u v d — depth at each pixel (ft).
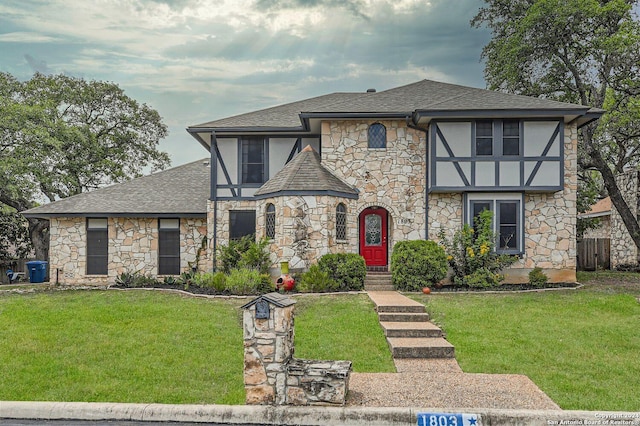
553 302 41.91
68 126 82.33
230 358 28.35
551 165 51.93
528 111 50.31
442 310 38.37
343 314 37.11
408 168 55.11
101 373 26.05
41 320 36.19
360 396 22.27
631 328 33.99
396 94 61.82
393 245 54.49
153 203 61.67
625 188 75.77
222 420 20.57
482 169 52.03
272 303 21.11
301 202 50.01
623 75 64.44
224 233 59.52
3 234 86.79
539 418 19.84
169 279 57.06
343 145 55.26
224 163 60.18
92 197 63.05
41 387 24.35
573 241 53.47
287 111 65.05
